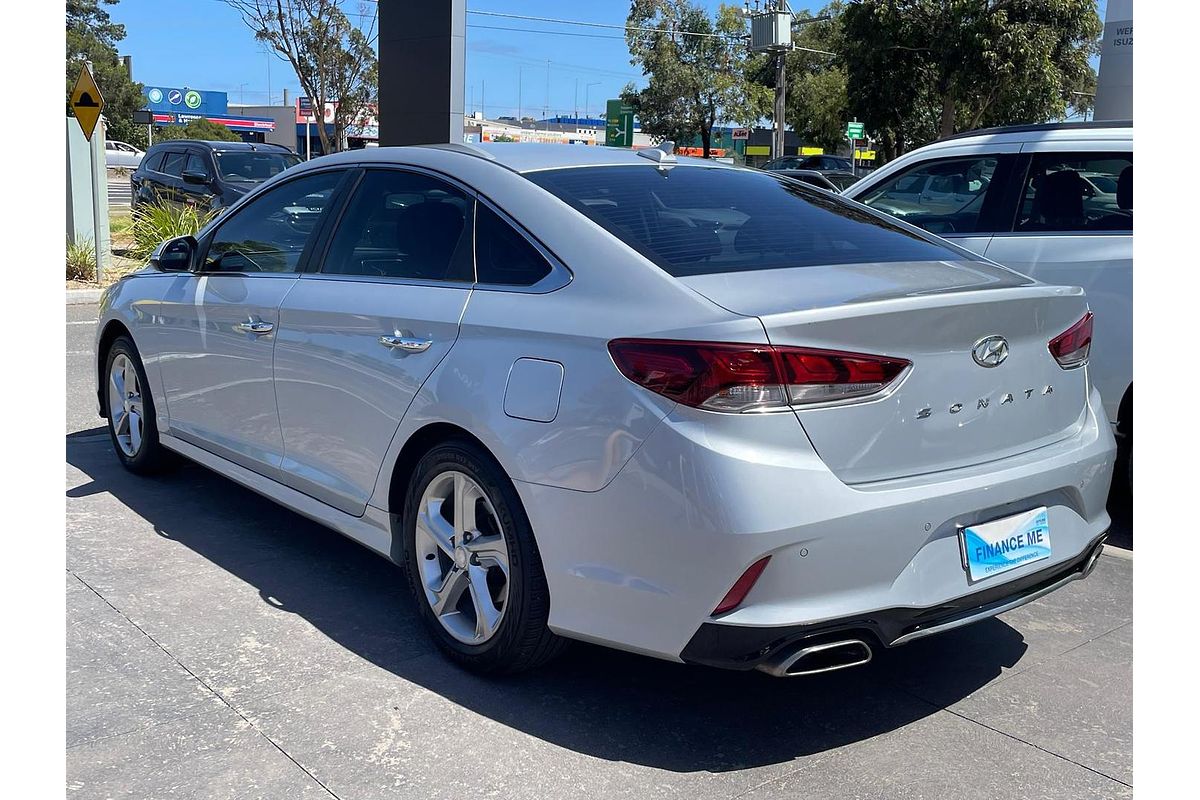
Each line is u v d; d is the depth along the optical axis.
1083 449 3.23
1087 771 2.88
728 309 2.77
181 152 17.11
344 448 3.79
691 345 2.71
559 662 3.51
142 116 26.12
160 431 5.09
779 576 2.64
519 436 3.04
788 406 2.66
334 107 26.72
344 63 26.11
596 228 3.20
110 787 2.70
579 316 3.01
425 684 3.32
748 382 2.64
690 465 2.66
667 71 44.38
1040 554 3.08
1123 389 4.84
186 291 4.72
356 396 3.68
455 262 3.52
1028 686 3.39
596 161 3.75
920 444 2.86
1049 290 3.18
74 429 6.31
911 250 3.48
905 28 27.06
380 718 3.09
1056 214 5.17
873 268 3.17
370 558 4.42
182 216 14.43
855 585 2.72
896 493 2.76
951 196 5.61
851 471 2.74
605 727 3.09
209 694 3.21
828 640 2.71
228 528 4.72
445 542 3.41
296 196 4.38
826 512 2.65
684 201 3.53
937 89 27.48
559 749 2.95
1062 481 3.13
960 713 3.21
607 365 2.87
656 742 3.01
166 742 2.93
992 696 3.32
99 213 13.16
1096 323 4.90
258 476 4.36
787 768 2.88
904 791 2.78
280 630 3.68
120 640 3.55
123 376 5.44
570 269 3.16
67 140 12.78
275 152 17.25
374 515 3.70
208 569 4.23
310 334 3.91
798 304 2.78
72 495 5.11
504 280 3.32
